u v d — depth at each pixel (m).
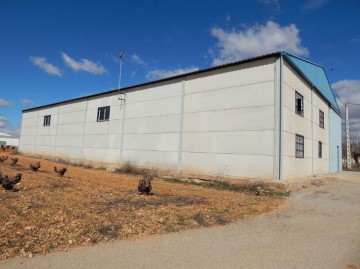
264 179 12.59
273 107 12.70
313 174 17.83
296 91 14.77
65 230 5.32
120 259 4.31
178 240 5.27
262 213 7.77
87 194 8.56
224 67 14.49
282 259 4.52
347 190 13.45
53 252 4.44
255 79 13.37
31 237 4.90
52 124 28.11
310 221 7.11
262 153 12.80
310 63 17.62
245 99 13.58
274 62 12.89
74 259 4.23
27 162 21.27
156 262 4.25
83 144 23.42
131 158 18.83
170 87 16.98
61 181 11.03
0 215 5.88
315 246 5.19
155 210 7.04
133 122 19.06
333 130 24.91
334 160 25.05
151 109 17.94
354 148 48.88
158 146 17.19
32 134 31.48
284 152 12.70
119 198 8.22
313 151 18.02
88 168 20.48
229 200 9.23
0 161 17.64
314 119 18.48
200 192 10.70
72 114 25.31
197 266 4.16
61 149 26.17
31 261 4.09
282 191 11.65
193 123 15.48
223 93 14.40
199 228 6.07
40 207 6.71
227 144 13.96
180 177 15.51
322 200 10.29
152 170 16.67
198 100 15.40
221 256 4.57
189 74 15.91
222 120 14.27
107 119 21.31
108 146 20.88
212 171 14.38
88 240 4.98
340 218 7.54
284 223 6.81
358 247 5.19
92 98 23.14
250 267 4.19
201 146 14.98
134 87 19.30
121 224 5.85
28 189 8.80
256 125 13.09
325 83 22.12
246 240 5.42
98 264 4.11
